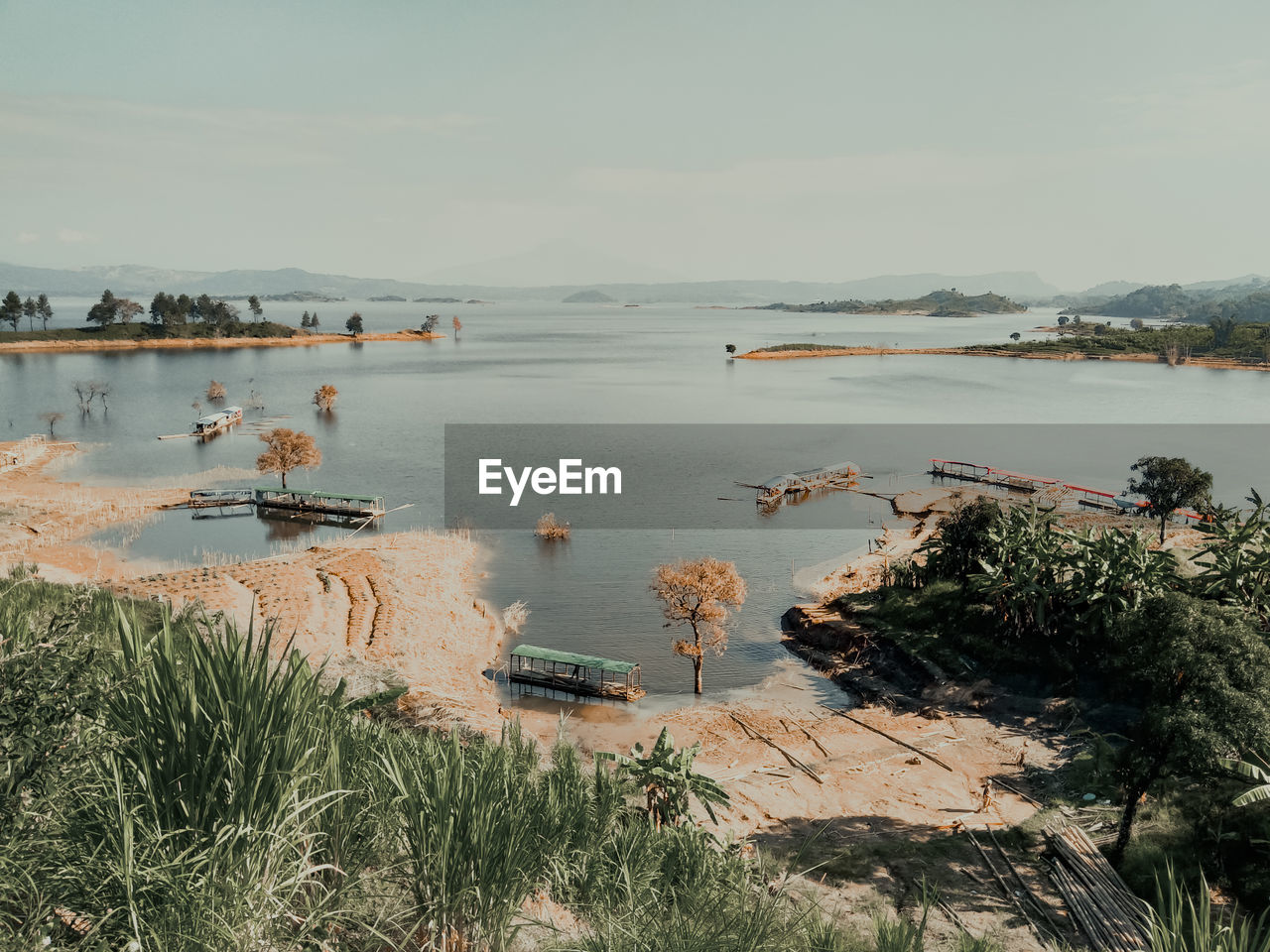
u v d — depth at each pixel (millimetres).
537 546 71188
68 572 55812
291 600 51469
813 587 59969
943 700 41312
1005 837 27703
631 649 50219
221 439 116688
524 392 183500
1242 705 22297
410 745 10383
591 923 9469
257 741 6504
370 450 113312
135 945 5266
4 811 5625
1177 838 24859
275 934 6227
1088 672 39969
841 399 177625
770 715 41281
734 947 8656
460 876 7875
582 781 15125
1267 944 10141
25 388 164875
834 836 28422
